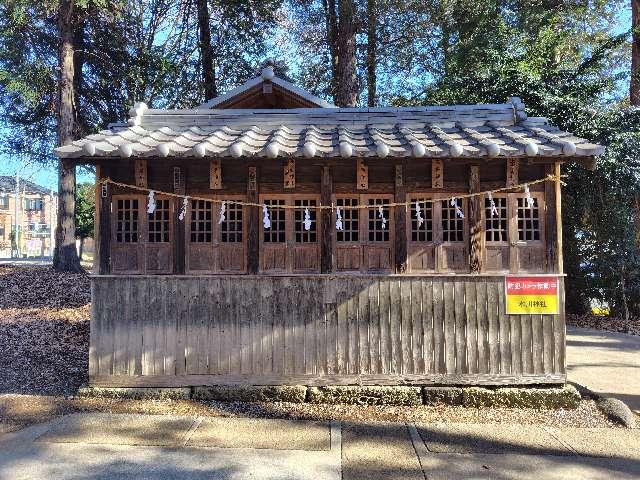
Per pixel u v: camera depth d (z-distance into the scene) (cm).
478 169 638
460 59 1512
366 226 641
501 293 632
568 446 495
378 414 588
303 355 631
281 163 643
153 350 635
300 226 646
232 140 626
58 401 614
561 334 629
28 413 575
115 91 1639
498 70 1339
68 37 1432
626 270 1325
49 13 1380
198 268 642
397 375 627
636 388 693
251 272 638
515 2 1544
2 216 4628
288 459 459
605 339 1106
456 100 1415
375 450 482
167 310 638
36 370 756
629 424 555
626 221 1266
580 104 1217
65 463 446
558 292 630
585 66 1349
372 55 1714
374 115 721
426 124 702
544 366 626
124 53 1594
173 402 615
